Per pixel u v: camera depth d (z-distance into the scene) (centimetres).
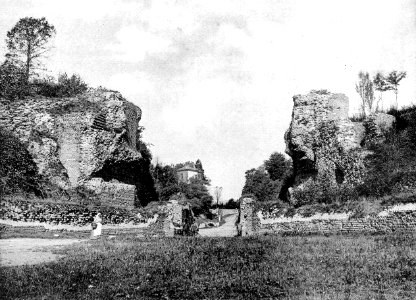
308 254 1524
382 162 2883
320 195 2995
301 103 3503
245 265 1334
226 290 1023
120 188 3509
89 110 3478
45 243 2127
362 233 2291
